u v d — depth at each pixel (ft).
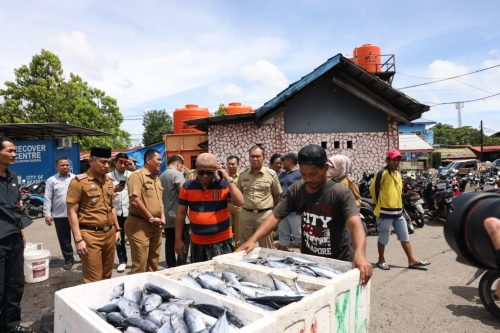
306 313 5.58
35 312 13.78
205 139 48.70
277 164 20.85
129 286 7.42
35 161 48.39
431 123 97.96
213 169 11.73
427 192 31.22
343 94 36.81
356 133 36.96
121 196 19.40
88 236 12.10
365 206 26.94
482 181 37.76
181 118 56.18
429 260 19.44
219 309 5.79
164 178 17.56
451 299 13.85
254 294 6.73
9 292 11.22
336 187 8.57
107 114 90.33
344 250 8.60
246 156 36.40
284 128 36.52
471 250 3.38
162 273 7.64
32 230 32.22
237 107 54.13
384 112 36.91
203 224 11.92
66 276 18.15
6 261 11.10
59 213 19.17
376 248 22.56
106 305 6.47
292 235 17.66
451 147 150.71
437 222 30.81
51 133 51.98
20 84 72.23
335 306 6.32
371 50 61.31
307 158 8.34
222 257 8.68
